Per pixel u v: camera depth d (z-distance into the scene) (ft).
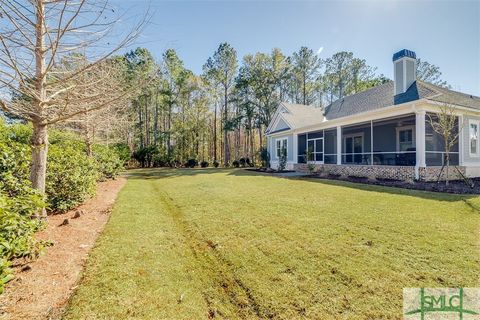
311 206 19.39
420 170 32.14
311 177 42.32
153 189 31.42
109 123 29.19
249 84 90.74
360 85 108.06
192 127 101.50
